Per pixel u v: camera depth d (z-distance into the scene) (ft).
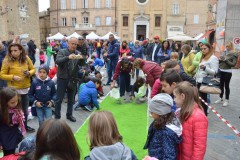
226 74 25.89
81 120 21.77
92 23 193.36
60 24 202.69
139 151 15.44
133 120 21.48
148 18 182.09
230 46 25.82
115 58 35.86
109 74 36.65
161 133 8.95
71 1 196.75
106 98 29.37
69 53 19.48
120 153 7.66
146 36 184.55
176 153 9.22
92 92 24.26
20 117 13.24
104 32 191.01
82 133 18.45
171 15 181.06
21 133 13.52
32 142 9.93
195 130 9.19
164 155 8.79
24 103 17.98
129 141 16.98
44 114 18.58
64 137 6.56
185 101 9.53
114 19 187.11
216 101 27.35
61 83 19.71
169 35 177.27
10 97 12.47
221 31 61.52
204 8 180.14
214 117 22.52
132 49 45.52
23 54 17.44
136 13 183.62
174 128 8.93
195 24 182.39
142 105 26.37
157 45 37.45
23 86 17.54
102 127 7.93
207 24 92.79
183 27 182.19
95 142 7.93
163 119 9.05
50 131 6.49
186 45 24.48
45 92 18.16
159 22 183.01
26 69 17.53
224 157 15.20
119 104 26.81
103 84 37.29
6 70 17.01
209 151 15.94
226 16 59.26
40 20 220.64
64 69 19.57
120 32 186.80
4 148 12.82
